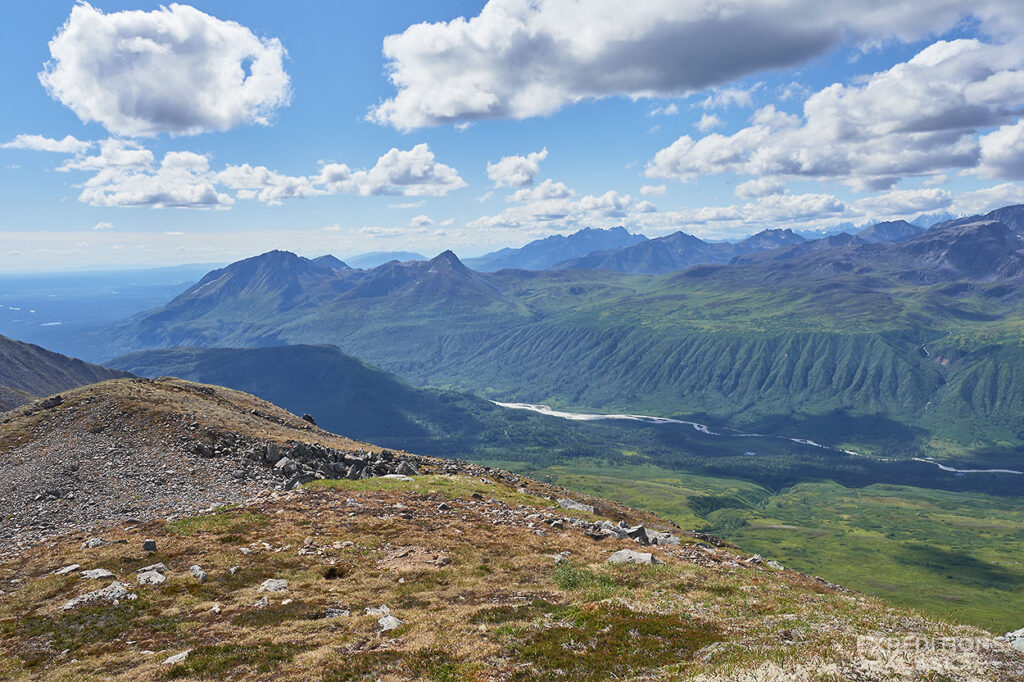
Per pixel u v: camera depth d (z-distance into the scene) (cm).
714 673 1725
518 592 2891
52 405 7300
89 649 2361
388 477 6119
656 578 3100
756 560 4306
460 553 3638
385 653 2130
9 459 5938
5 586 3130
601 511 6731
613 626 2245
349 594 2922
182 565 3356
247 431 6975
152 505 4838
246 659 2159
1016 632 1891
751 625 2212
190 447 6228
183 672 2064
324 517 4409
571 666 1947
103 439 6312
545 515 4931
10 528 4388
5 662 2267
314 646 2281
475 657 2062
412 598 2844
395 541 3875
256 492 5316
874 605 2602
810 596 2808
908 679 1534
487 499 5497
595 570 3241
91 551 3591
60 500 4934
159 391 7975
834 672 1605
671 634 2152
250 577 3200
